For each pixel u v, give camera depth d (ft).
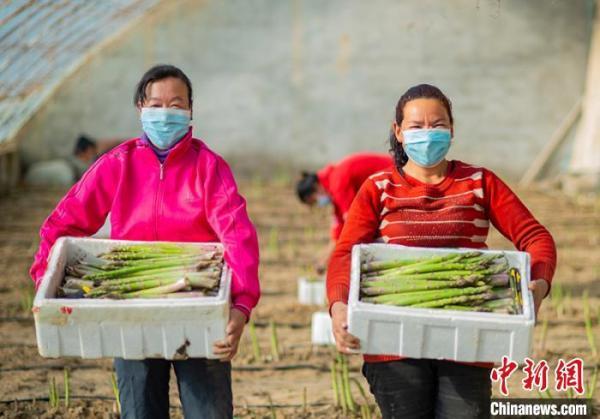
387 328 13.21
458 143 60.08
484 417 13.76
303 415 20.84
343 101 59.98
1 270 36.88
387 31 59.11
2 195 54.19
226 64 59.62
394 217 14.39
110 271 13.99
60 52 52.19
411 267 13.85
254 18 59.00
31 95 54.44
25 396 22.11
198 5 58.75
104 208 14.73
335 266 14.33
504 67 58.90
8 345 26.48
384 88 59.77
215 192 14.26
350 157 27.09
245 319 13.66
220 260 14.25
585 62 58.49
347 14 58.95
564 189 57.41
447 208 14.24
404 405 13.89
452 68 59.21
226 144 60.64
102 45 58.75
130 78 59.36
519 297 13.58
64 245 14.37
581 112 58.90
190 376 13.96
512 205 14.33
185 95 14.29
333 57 59.47
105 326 13.25
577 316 29.96
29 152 59.57
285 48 59.41
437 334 13.14
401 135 14.34
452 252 14.01
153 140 14.26
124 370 14.23
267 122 60.34
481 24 58.54
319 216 49.96
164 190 14.37
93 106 59.47
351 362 25.31
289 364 25.09
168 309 13.10
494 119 59.62
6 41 43.16
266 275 36.86
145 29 58.90
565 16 58.13
